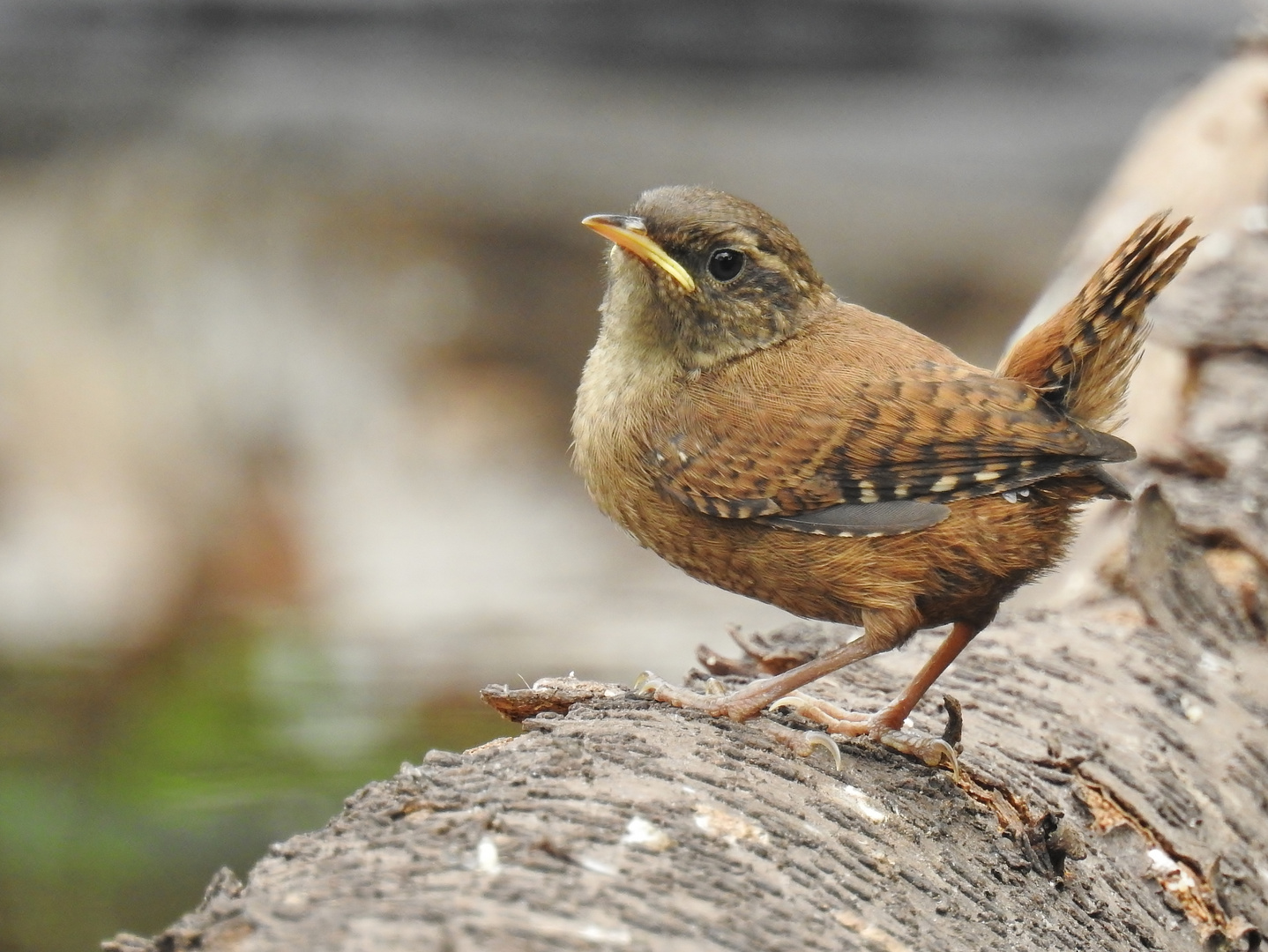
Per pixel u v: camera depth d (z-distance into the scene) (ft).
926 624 21.08
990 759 20.79
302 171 72.84
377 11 72.74
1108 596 27.09
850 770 18.67
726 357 21.70
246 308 67.82
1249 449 28.73
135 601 51.85
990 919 16.61
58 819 36.68
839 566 20.44
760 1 68.74
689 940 13.55
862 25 68.95
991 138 69.62
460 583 53.72
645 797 16.17
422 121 72.38
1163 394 31.40
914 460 20.27
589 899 13.80
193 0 73.97
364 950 12.26
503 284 69.97
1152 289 20.29
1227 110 39.55
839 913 15.12
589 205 69.56
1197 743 22.59
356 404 65.05
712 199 21.86
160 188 72.54
